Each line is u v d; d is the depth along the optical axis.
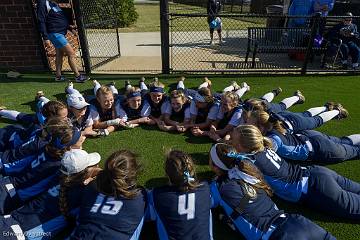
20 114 4.23
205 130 4.12
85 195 2.23
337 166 3.38
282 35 6.86
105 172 2.18
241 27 12.08
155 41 9.42
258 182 2.39
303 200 2.68
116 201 2.14
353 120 4.41
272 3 15.77
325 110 4.33
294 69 6.51
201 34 10.58
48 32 5.48
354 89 5.56
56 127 2.78
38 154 2.80
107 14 7.38
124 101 4.26
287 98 4.70
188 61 7.23
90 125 3.96
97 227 2.05
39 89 5.48
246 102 3.90
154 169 3.30
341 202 2.57
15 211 2.35
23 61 6.43
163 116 4.26
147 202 2.32
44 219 2.33
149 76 6.15
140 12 18.69
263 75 6.30
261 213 2.26
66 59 6.88
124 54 7.79
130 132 4.09
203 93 4.08
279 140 3.19
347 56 6.55
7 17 6.02
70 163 2.35
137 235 2.21
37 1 5.26
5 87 5.57
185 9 17.53
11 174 2.97
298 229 2.13
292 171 2.68
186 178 2.23
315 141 3.33
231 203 2.30
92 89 5.48
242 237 2.49
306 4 7.77
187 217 2.13
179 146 3.77
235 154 2.49
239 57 7.64
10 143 3.44
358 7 8.92
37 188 2.66
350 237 2.49
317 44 6.71
